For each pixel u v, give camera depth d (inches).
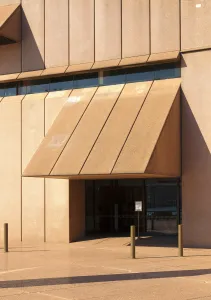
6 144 967.6
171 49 848.3
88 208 968.9
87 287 469.4
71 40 933.8
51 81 960.3
